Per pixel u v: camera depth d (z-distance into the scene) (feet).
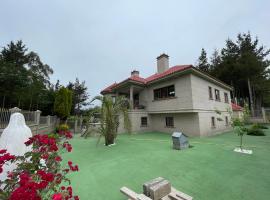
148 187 11.25
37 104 69.36
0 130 24.45
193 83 42.24
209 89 50.90
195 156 22.63
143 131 52.65
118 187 13.83
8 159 7.36
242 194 12.04
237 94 107.76
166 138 39.91
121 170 17.92
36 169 7.74
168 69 60.23
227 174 15.92
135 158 22.45
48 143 8.78
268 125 68.64
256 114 80.28
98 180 15.31
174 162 20.15
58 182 7.61
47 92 74.49
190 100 41.11
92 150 28.19
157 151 26.09
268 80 94.17
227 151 25.17
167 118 50.93
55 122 59.88
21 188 5.25
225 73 97.50
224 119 57.31
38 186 5.71
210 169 17.40
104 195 12.44
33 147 8.74
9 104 60.70
